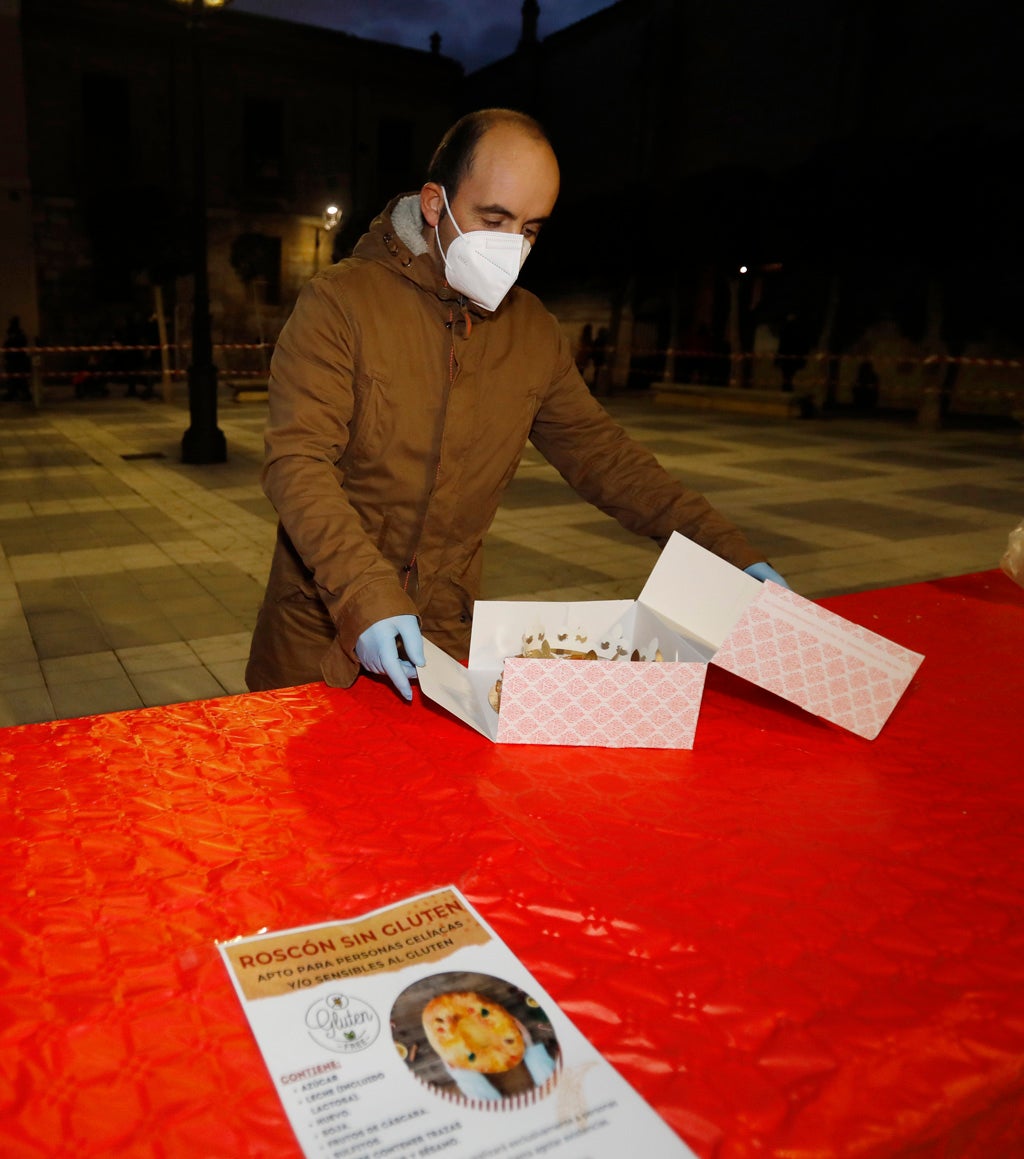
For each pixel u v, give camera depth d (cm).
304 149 2512
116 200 1831
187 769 123
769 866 104
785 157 1952
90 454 1045
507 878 100
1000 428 1417
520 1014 79
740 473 949
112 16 2219
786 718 144
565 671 129
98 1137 67
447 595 188
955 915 96
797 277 1845
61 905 93
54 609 479
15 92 2073
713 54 2089
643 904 96
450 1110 70
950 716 145
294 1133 67
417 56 2598
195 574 548
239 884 97
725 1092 73
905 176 1293
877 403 1764
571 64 2467
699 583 153
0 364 1727
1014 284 1526
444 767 124
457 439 170
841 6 1788
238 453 1059
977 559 605
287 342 160
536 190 142
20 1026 77
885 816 115
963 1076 75
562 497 798
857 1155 69
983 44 1595
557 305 2472
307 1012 79
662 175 2230
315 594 185
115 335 1878
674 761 128
